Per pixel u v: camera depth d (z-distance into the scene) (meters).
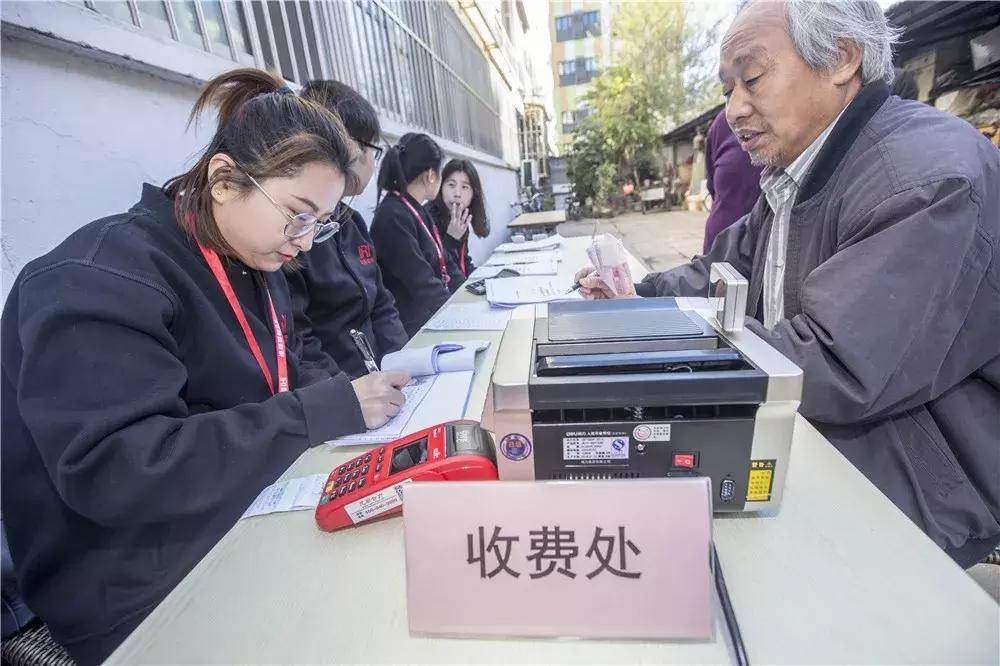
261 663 0.36
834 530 0.44
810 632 0.35
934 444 0.68
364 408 0.70
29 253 0.91
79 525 0.65
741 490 0.44
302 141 0.63
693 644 0.35
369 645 0.37
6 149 0.88
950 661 0.32
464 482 0.37
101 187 1.06
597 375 0.42
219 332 0.72
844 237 0.67
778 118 0.76
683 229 5.77
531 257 2.36
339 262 1.30
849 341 0.56
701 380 0.39
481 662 0.35
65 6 0.94
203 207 0.69
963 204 0.56
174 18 1.28
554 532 0.36
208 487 0.55
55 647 0.73
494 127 7.16
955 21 3.01
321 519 0.50
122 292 0.58
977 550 0.73
